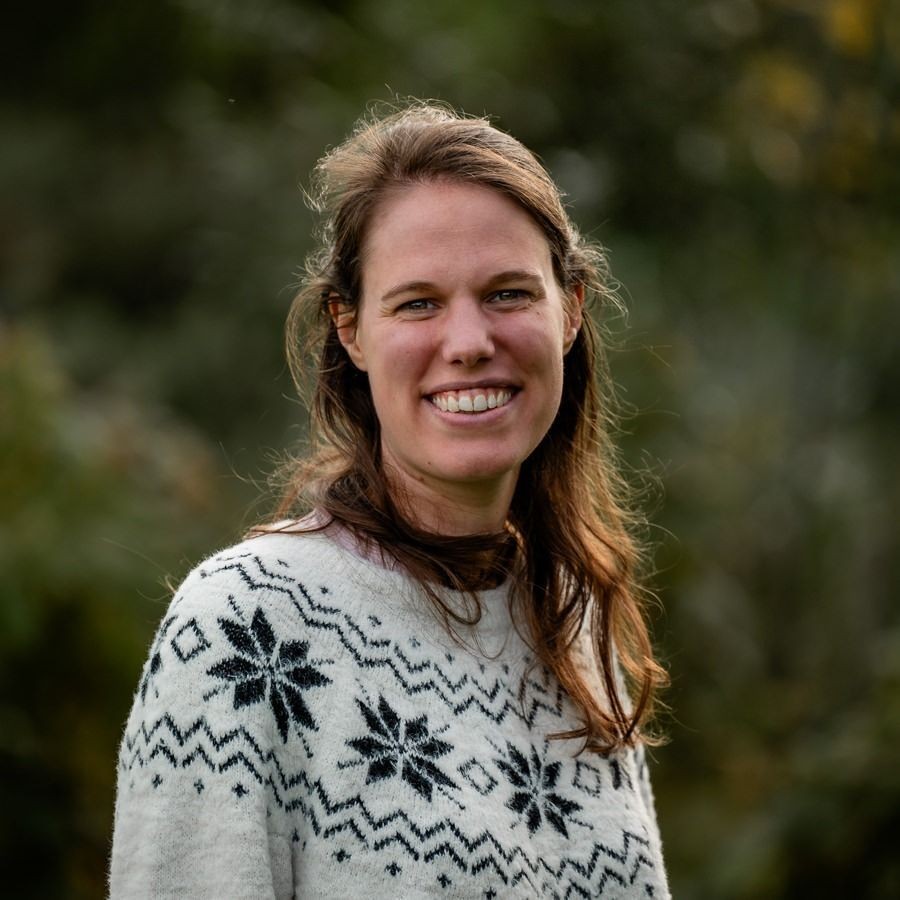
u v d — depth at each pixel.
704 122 12.09
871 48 10.16
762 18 11.80
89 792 8.09
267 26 12.55
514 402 3.71
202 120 13.65
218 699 3.32
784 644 13.23
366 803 3.38
